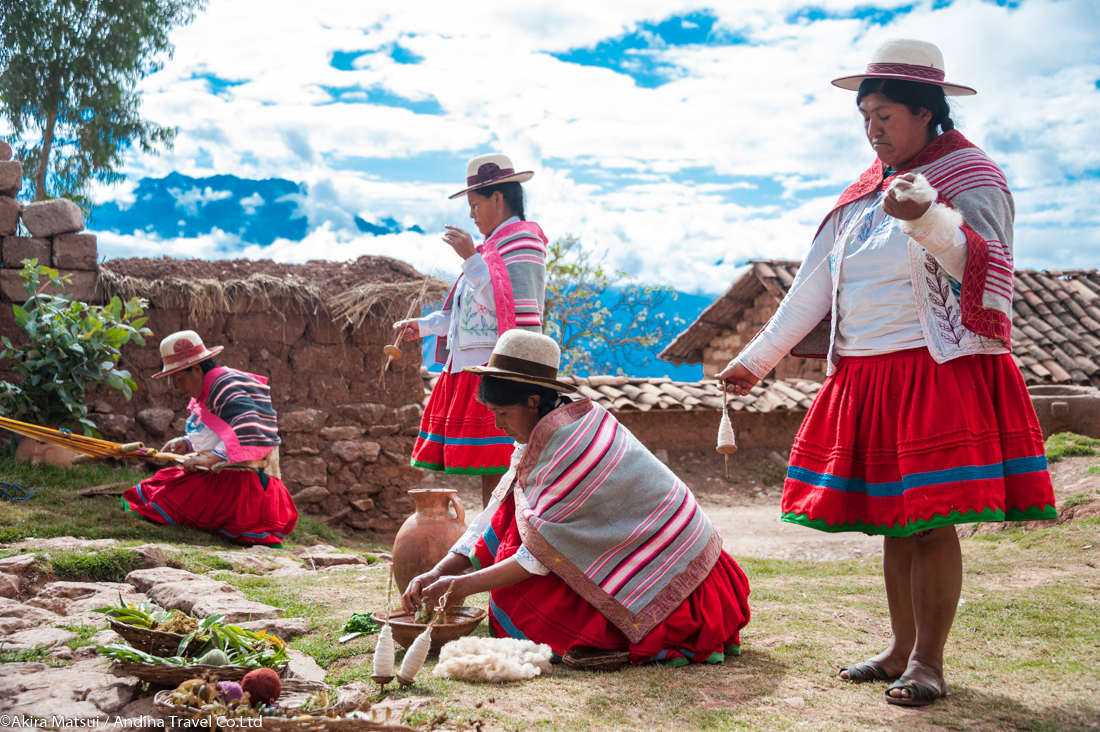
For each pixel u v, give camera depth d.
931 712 2.71
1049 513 2.75
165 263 9.13
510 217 5.48
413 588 3.37
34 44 16.19
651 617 3.28
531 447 3.41
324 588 4.62
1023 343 15.17
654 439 13.33
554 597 3.39
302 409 9.16
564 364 22.41
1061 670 3.12
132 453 6.43
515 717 2.65
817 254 3.33
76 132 17.17
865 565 6.04
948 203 2.87
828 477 3.03
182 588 4.06
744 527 10.09
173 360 6.47
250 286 8.89
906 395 2.89
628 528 3.34
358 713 2.47
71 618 3.71
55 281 7.80
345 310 9.27
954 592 2.87
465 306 5.20
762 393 13.77
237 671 2.68
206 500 6.41
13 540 5.43
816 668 3.24
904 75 2.98
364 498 9.35
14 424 6.26
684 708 2.78
